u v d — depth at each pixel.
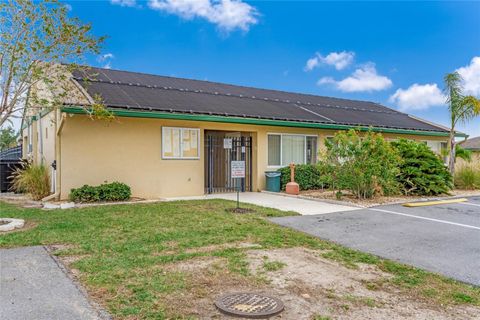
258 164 13.75
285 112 14.64
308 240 6.36
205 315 3.47
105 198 10.24
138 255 5.18
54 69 7.84
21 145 19.53
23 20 7.18
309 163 15.02
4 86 7.30
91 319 3.30
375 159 10.80
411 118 20.56
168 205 9.66
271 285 4.28
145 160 11.43
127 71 16.11
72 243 5.73
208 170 13.39
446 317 3.58
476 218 8.53
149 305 3.62
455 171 15.44
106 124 10.80
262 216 8.33
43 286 4.03
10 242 5.71
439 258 5.51
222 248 5.65
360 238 6.62
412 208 9.85
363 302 3.89
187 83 16.66
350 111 18.39
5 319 3.28
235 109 13.12
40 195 11.20
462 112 15.48
